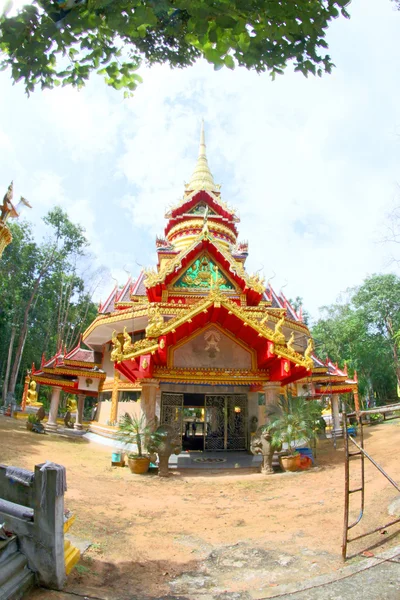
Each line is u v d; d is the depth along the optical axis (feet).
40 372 80.28
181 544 25.57
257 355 55.57
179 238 89.04
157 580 20.21
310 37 15.79
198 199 93.40
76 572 19.89
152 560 22.89
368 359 169.37
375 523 25.54
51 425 78.95
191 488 41.88
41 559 17.88
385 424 81.66
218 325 56.24
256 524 29.37
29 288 152.87
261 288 67.26
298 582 19.24
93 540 25.11
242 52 15.96
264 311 61.52
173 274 67.77
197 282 68.18
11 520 18.72
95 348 86.79
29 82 17.12
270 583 19.57
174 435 49.65
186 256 67.92
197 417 83.20
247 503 35.60
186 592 18.84
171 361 53.93
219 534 27.48
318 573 20.12
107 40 17.80
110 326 71.46
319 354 186.29
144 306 64.64
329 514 29.58
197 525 29.58
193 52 19.48
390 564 19.77
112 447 66.54
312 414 56.39
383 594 17.16
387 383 195.31
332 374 85.61
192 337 55.42
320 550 23.03
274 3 13.83
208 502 36.40
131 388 70.08
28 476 19.02
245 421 63.21
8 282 140.15
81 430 87.61
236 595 18.39
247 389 61.57
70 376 82.99
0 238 53.11
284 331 72.33
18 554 18.03
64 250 156.25
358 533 24.56
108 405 77.41
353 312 182.09
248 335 54.13
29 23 13.73
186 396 73.10
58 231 156.04
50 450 57.00
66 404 145.48
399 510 26.48
